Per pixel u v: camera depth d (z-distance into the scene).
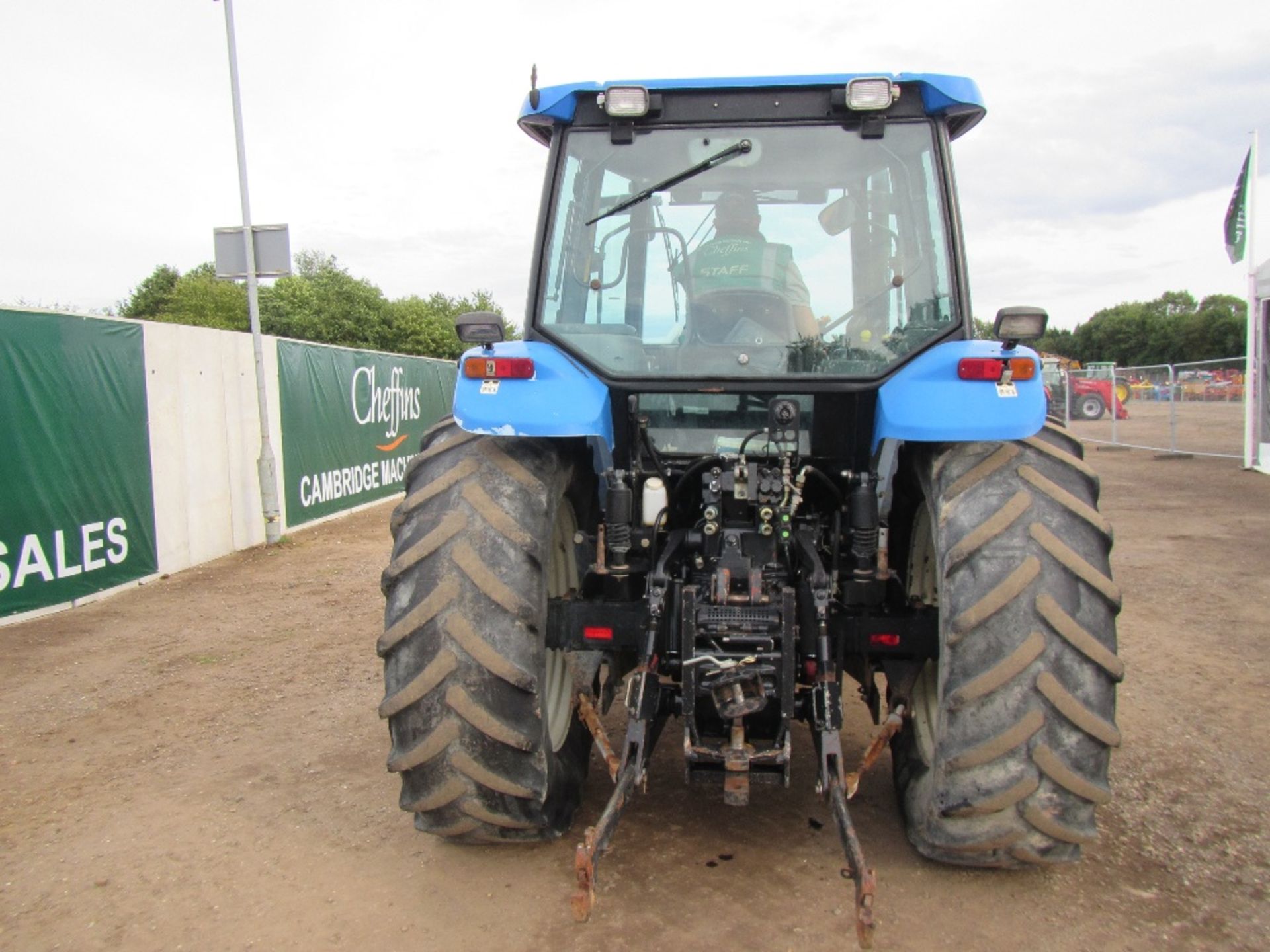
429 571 2.68
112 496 7.47
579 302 3.24
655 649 2.90
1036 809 2.51
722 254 3.19
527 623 2.66
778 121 3.21
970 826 2.60
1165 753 3.88
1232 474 13.79
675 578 3.02
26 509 6.62
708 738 2.86
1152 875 2.93
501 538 2.69
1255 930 2.64
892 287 3.13
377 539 10.11
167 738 4.33
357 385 12.38
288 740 4.25
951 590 2.55
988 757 2.49
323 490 11.37
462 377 2.79
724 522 3.01
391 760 2.69
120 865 3.15
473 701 2.63
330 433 11.58
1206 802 3.43
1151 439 20.02
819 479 3.22
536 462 2.83
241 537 9.48
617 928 2.67
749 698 2.62
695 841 3.16
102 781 3.85
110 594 7.41
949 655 2.53
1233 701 4.49
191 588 7.67
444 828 2.81
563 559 3.33
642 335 3.19
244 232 9.38
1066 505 2.60
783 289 3.17
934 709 3.09
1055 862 2.64
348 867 3.08
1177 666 5.03
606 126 3.29
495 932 2.67
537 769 2.70
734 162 3.21
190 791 3.73
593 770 3.70
